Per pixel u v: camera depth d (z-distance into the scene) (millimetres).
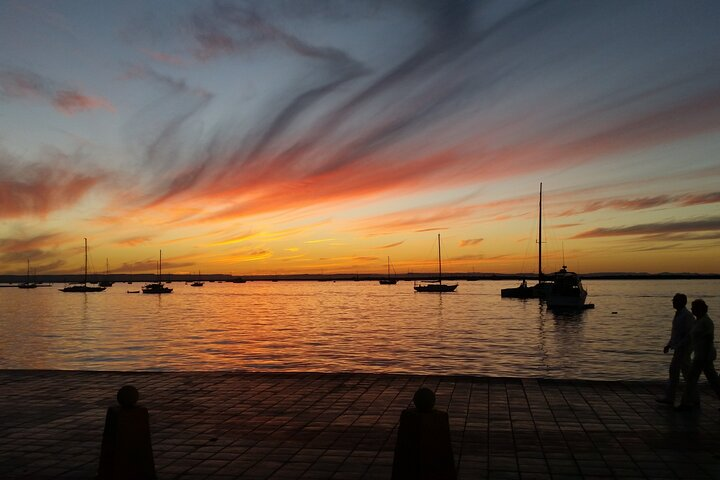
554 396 10789
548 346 33219
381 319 56781
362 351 30625
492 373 23625
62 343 35781
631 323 50281
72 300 116688
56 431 8633
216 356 28766
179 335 40656
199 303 101688
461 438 8086
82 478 6551
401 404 10258
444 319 56000
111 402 10648
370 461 7105
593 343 34875
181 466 6949
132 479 6199
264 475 6617
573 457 7230
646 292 144500
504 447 7660
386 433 8383
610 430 8469
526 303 85812
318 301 107375
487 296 120625
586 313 63594
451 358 27938
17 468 6914
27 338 39125
